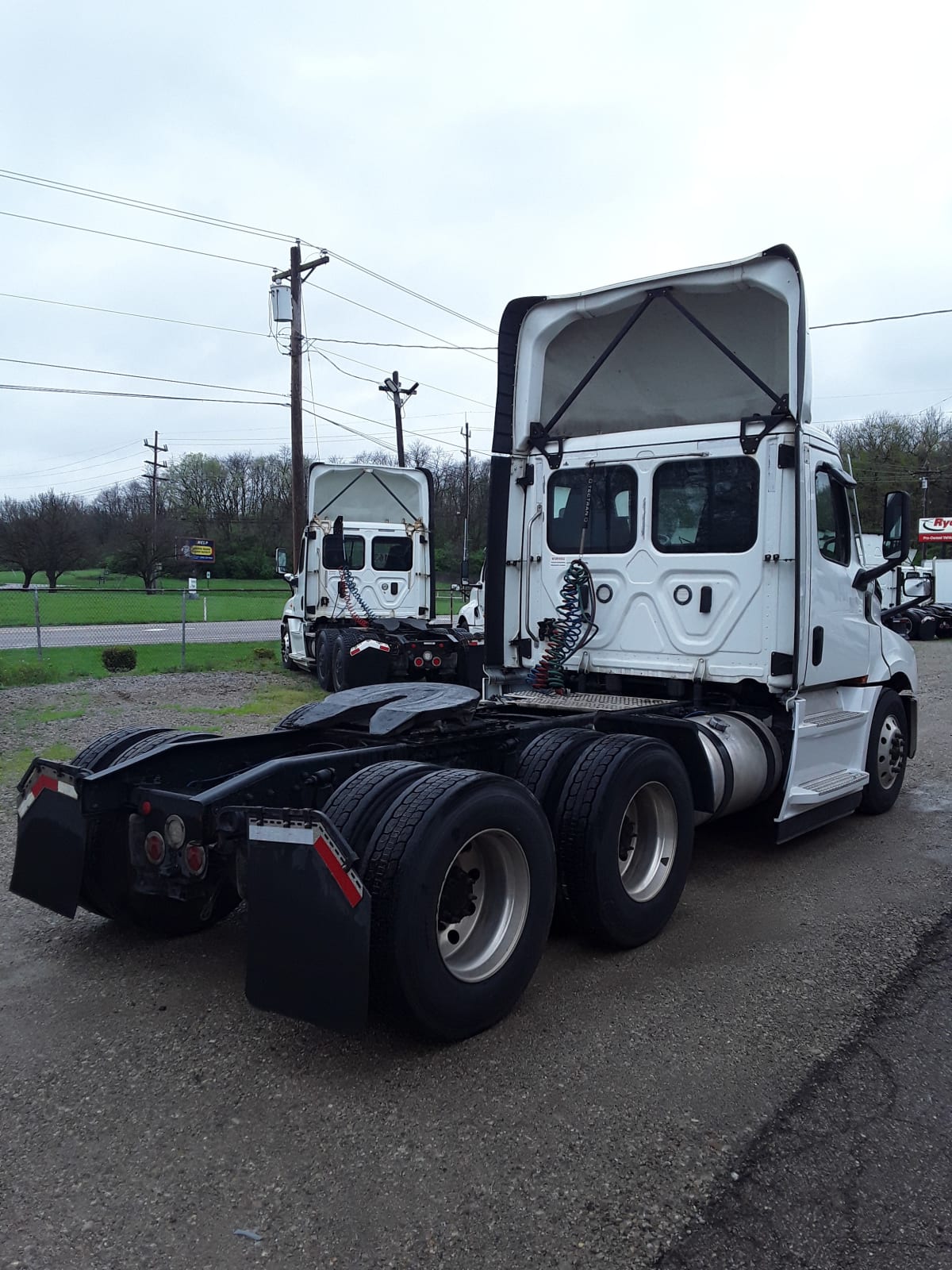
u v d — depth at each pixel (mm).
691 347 5867
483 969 3494
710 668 5641
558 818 4168
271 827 3188
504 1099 3070
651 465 5852
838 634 6027
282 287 21297
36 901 4035
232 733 9562
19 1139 2838
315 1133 2867
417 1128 2896
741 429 5527
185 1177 2652
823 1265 2324
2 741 9047
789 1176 2672
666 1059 3338
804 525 5438
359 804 3361
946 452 51625
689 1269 2307
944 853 6035
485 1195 2574
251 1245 2379
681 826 4613
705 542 5672
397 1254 2350
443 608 34094
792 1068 3283
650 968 4164
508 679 6449
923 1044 3469
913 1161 2748
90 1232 2426
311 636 14891
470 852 3617
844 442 53156
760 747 5391
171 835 3766
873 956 4309
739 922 4770
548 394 6434
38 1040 3457
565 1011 3723
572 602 6098
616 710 5113
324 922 3049
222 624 30156
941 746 9992
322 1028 3270
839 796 6047
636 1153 2770
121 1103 3039
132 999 3801
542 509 6371
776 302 5457
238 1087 3131
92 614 31953
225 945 4395
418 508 15859
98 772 4062
